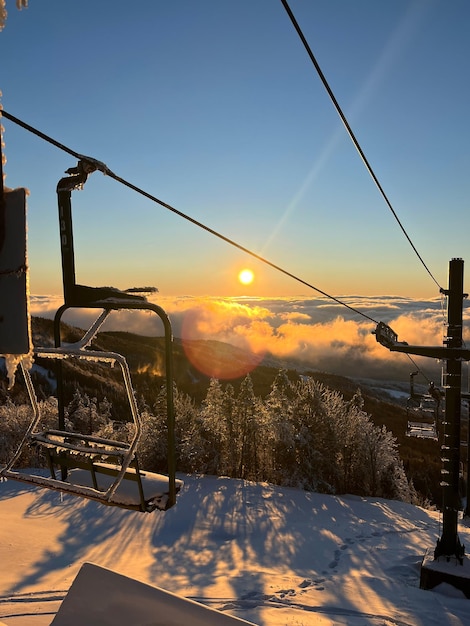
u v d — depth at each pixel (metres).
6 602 12.09
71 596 3.39
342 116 6.66
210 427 34.84
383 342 12.62
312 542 20.58
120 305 3.35
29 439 3.54
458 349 12.31
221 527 22.41
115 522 22.14
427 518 26.73
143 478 3.40
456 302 12.52
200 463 33.66
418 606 12.15
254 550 19.42
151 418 33.75
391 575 15.23
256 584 14.47
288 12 4.34
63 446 3.45
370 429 34.31
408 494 34.72
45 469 29.48
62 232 3.41
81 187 3.44
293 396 36.44
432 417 19.02
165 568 16.66
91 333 3.28
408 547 19.66
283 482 31.98
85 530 20.88
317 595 13.25
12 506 23.78
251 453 35.62
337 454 34.00
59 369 3.81
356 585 14.16
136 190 5.28
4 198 2.08
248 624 3.10
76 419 36.31
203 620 3.15
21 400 38.69
